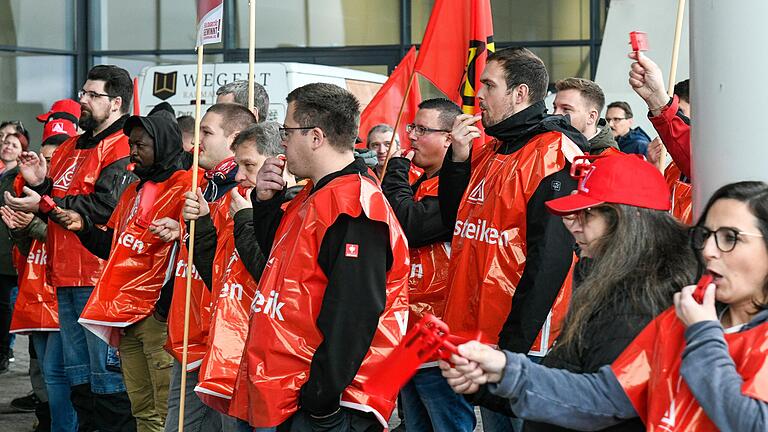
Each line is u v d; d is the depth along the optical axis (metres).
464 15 5.56
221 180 5.20
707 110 3.53
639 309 2.77
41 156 6.74
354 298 3.63
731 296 2.61
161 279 5.66
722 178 3.47
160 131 5.61
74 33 17.25
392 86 7.99
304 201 3.93
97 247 6.31
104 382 6.29
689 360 2.49
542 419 2.71
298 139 3.94
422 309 5.23
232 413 3.93
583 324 2.83
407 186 5.47
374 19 16.61
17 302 7.11
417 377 4.98
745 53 3.41
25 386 9.09
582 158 3.07
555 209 2.90
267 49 16.67
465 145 4.57
